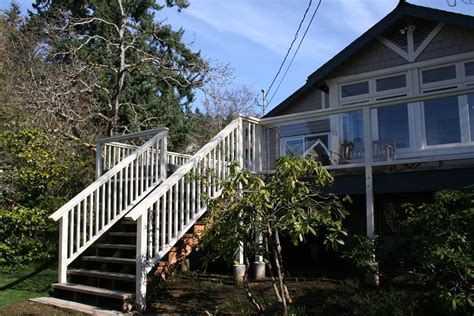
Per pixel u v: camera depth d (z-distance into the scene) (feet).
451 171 19.98
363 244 18.40
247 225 15.05
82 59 51.29
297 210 14.75
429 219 14.39
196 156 22.71
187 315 18.01
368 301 16.28
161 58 54.54
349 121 23.22
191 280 23.06
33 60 50.42
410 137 21.81
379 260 19.58
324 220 14.93
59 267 22.59
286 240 27.86
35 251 30.09
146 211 19.90
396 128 22.18
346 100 36.29
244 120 25.66
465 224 13.80
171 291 21.35
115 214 24.90
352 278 20.47
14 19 68.54
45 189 32.30
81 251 23.29
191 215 22.56
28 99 42.50
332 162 23.59
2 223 29.48
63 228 22.71
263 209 15.05
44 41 53.21
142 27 59.31
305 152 24.54
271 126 25.99
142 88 62.75
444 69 32.09
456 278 13.07
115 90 50.42
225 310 18.28
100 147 28.78
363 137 22.61
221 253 14.99
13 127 37.11
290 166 15.07
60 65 47.93
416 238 14.56
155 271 21.24
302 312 16.29
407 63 33.47
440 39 32.27
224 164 24.00
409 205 16.21
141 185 26.32
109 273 21.43
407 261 17.46
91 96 49.01
